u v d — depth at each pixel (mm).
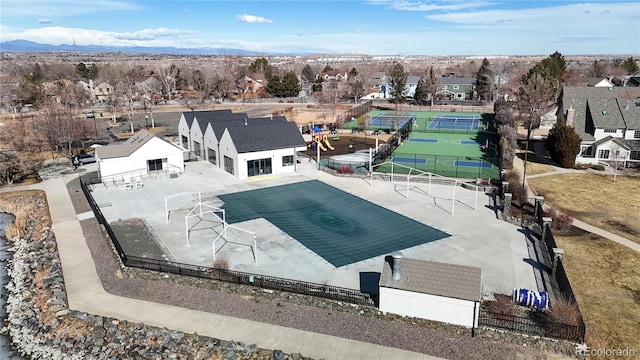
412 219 34219
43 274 26922
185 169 49812
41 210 38844
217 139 49000
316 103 113750
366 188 42281
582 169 50594
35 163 54031
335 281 24859
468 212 35656
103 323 21328
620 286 24594
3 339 21531
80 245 30641
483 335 19828
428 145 64125
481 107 102125
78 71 163250
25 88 107625
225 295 23438
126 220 34500
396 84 114062
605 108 56625
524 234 31344
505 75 133000
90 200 38281
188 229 32500
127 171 45781
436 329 20406
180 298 23297
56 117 58438
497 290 23734
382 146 59406
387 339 19734
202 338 19859
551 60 105062
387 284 21312
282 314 21719
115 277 25828
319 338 19844
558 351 18797
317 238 30828
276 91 124312
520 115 72500
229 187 42781
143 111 100812
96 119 89188
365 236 31125
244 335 20109
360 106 101312
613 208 37594
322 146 61031
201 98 116562
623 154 51531
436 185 43062
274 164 47000
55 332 21250
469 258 27594
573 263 27312
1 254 31547
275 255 28172
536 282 24625
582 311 22094
